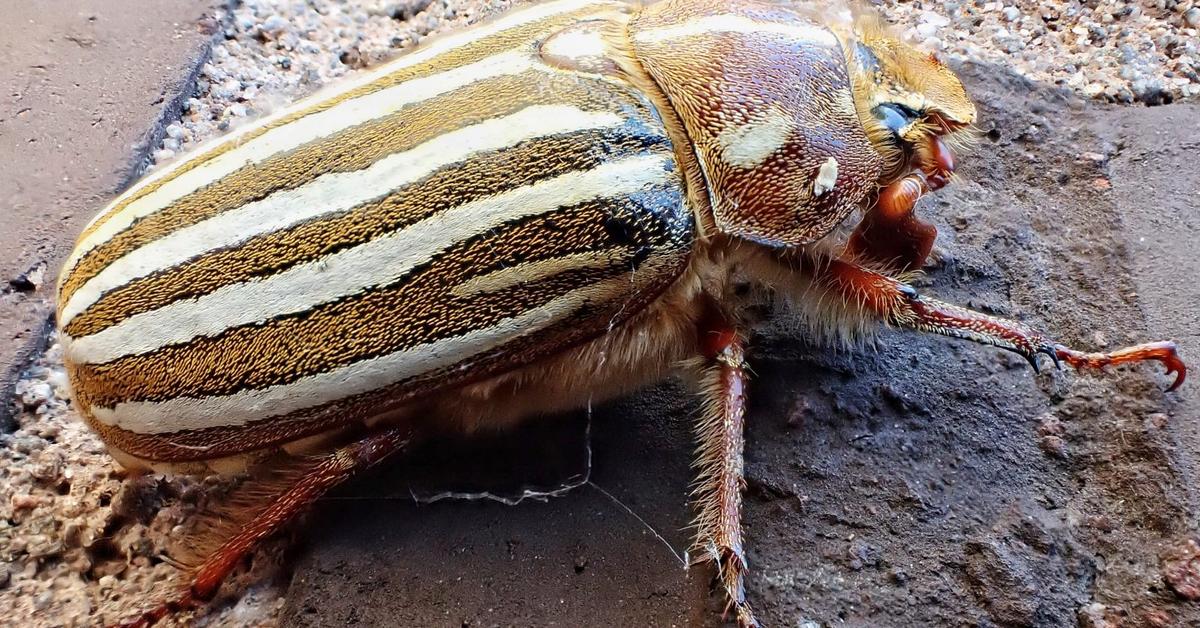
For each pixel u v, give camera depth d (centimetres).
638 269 6
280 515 6
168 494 6
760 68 6
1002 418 6
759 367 6
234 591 6
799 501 6
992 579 6
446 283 6
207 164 6
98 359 6
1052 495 6
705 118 6
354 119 6
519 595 6
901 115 6
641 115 6
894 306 6
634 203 6
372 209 6
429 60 6
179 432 6
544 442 6
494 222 6
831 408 6
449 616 6
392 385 6
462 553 6
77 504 6
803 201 6
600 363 6
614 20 6
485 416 6
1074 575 6
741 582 6
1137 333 6
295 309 6
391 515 6
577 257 6
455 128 6
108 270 6
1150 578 6
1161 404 6
